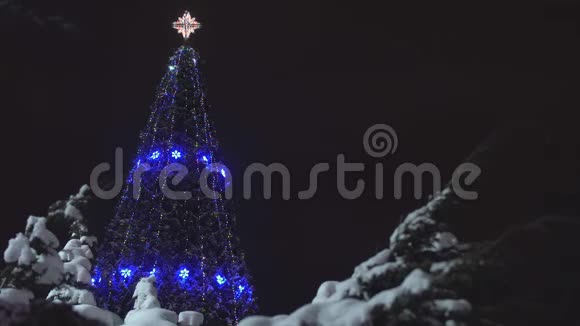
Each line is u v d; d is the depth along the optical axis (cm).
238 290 1536
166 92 1599
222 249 1548
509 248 840
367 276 876
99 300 1495
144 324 1163
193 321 1217
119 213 1579
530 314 816
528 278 830
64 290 1271
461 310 780
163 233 1512
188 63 1620
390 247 909
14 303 832
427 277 794
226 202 1579
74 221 1421
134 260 1515
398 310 790
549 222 845
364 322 793
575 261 832
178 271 1500
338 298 882
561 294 824
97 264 1519
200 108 1600
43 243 1138
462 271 829
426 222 884
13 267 1119
